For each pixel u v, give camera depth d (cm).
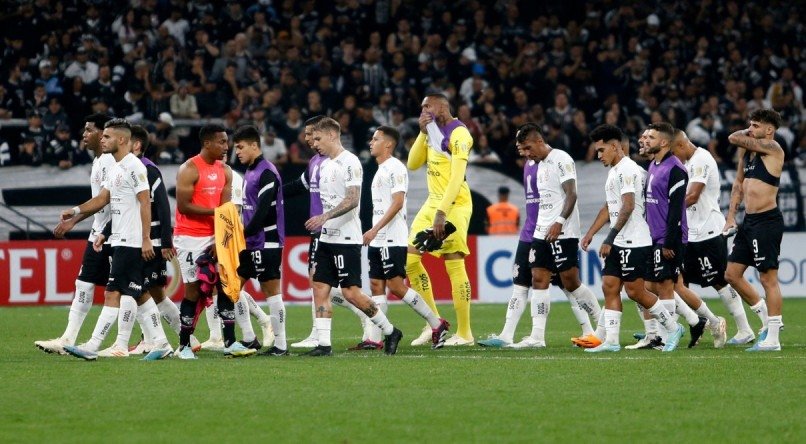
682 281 4622
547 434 2556
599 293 7825
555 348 4547
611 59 9444
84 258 4244
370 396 3083
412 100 8894
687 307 4550
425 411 2847
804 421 2709
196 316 4072
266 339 4769
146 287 4122
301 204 7706
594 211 8206
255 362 3891
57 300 7331
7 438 2525
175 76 8750
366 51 9081
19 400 3025
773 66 9888
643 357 4062
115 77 8606
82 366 3759
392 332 4253
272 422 2706
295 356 4172
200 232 4034
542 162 4541
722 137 8925
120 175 3972
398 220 4562
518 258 4625
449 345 4756
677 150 4803
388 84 9044
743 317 4812
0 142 8225
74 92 8431
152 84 8544
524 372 3581
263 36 9181
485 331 5612
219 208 3941
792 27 10244
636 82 9450
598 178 8244
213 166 4059
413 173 7906
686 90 9381
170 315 4450
